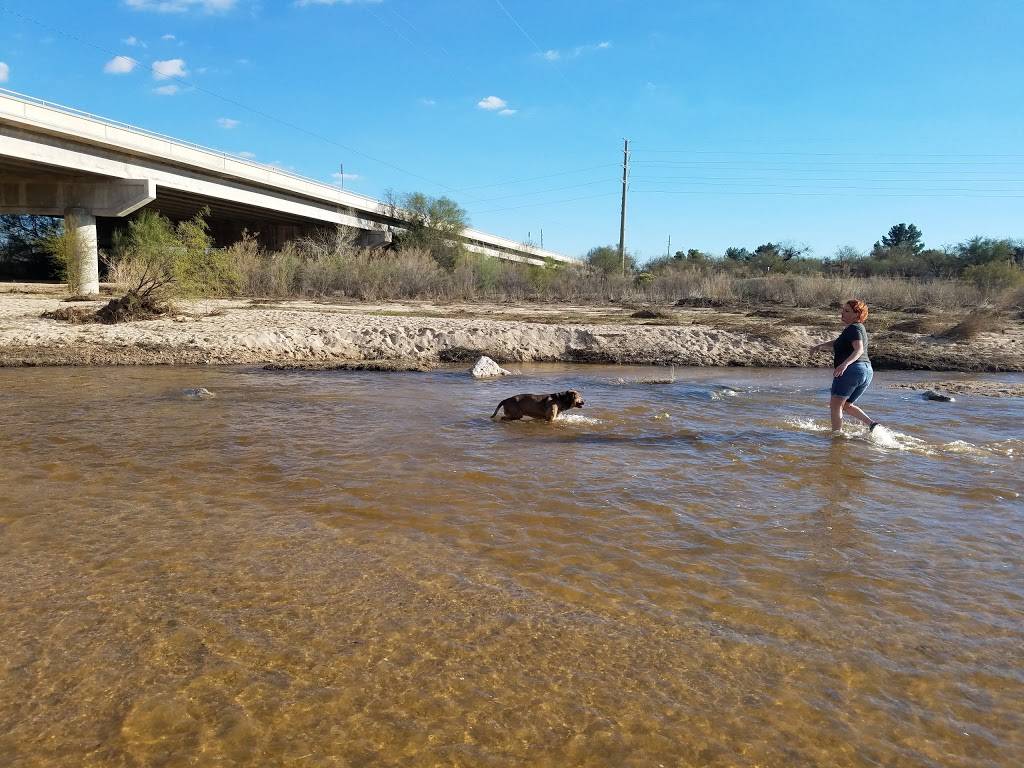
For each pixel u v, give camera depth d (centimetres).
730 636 394
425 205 5338
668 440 870
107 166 3128
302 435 862
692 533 550
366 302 3067
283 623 400
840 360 903
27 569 466
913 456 800
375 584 451
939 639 394
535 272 4009
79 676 346
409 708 325
